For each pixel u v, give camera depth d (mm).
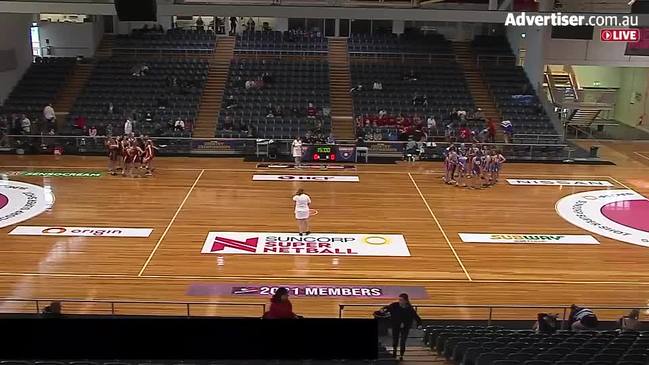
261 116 23375
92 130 21578
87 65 26062
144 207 15367
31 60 26391
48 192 16500
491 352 7336
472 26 30266
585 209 16047
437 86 25828
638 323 9242
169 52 27328
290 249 12805
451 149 18406
